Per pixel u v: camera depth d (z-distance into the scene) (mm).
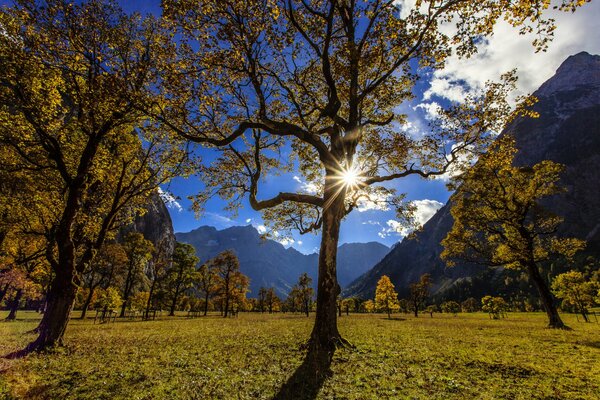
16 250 24375
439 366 9586
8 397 6586
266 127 12898
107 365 9680
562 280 46125
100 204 17594
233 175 15961
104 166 15109
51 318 12742
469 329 23984
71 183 13805
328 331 11711
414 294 74875
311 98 15094
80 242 16156
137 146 16500
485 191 29359
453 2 9852
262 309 119938
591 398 6703
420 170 14602
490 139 13781
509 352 12133
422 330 22297
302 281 78688
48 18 11492
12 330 21281
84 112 13289
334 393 7043
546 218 28906
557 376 8477
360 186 15383
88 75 12750
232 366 9492
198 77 11602
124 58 13172
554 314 26969
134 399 6625
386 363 9820
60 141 14398
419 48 12023
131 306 59500
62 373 8672
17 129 12367
